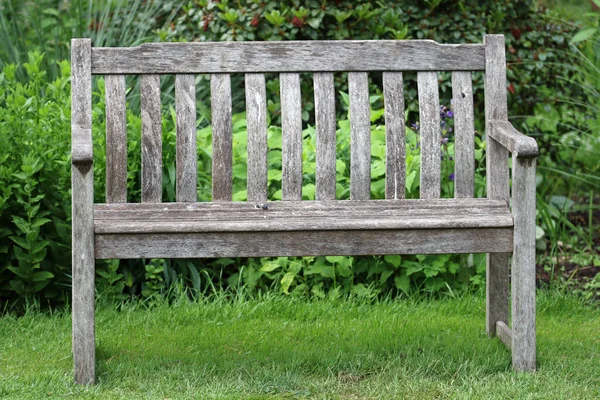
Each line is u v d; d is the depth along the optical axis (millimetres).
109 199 4070
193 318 4777
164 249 3688
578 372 3902
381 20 6324
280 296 5164
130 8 6926
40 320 4738
